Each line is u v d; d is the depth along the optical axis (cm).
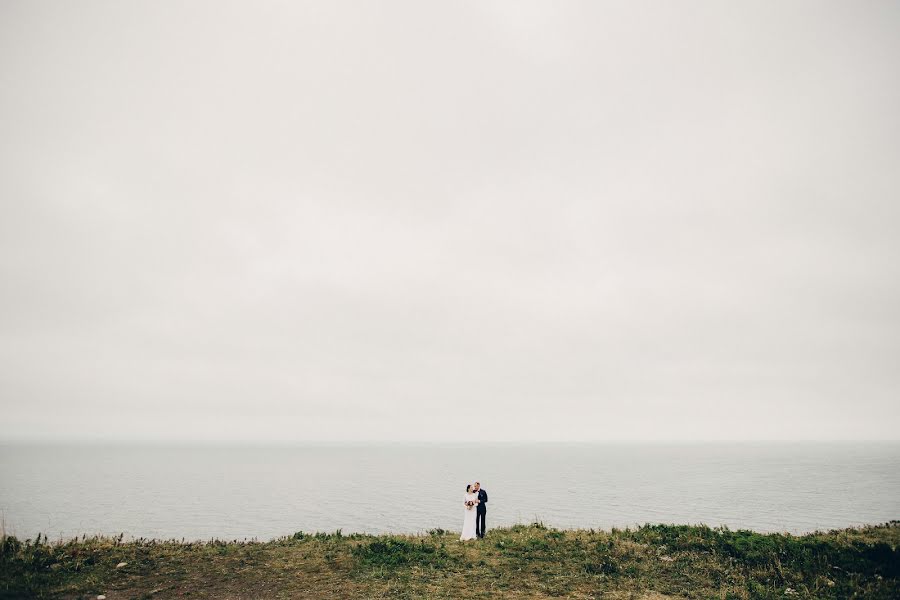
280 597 1329
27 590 1275
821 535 1952
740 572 1555
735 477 19012
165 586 1373
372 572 1532
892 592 1362
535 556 1714
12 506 11575
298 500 13288
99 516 10231
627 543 1847
